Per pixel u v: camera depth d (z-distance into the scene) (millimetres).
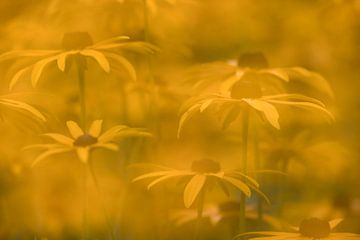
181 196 1351
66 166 1311
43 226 1323
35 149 1255
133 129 1222
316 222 1200
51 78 1351
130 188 1341
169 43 1404
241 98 1218
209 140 1394
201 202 1218
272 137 1365
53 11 1340
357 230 1445
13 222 1325
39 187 1327
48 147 1198
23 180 1325
